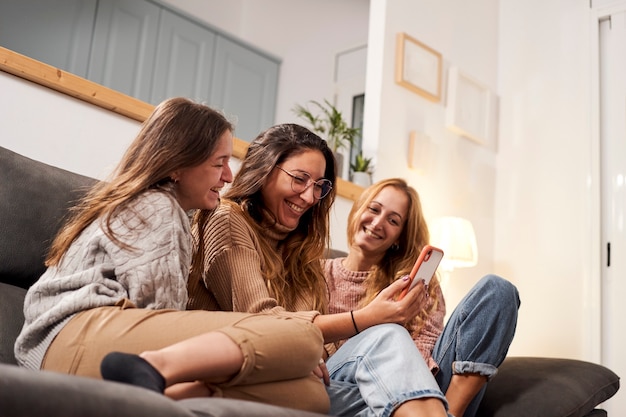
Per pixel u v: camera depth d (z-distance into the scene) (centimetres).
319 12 473
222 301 144
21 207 142
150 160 124
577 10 356
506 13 388
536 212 348
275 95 477
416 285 154
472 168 353
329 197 173
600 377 190
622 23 341
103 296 111
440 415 124
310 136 168
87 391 69
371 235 197
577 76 349
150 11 415
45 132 191
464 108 350
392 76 317
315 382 116
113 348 104
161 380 92
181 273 118
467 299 170
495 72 381
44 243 143
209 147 130
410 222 201
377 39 319
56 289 115
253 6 479
